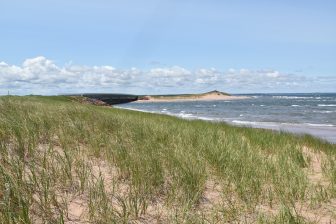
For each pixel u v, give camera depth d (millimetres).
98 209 5086
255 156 9570
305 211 6320
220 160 8383
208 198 6500
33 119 9844
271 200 6379
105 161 7648
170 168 7359
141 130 11094
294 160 10297
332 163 9781
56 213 5000
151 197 6027
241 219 5660
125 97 151875
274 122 39688
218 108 90562
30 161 6270
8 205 4516
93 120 11766
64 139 8484
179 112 71562
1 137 7496
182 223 5125
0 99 14734
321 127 32719
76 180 6219
